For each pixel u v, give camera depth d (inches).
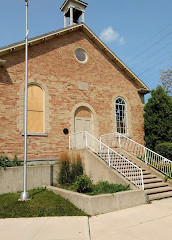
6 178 346.6
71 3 634.8
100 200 265.1
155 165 447.5
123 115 619.5
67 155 409.7
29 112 467.5
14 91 449.7
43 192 334.6
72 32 572.1
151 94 619.8
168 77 978.7
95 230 208.4
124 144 590.9
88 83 565.3
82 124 540.1
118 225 221.1
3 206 273.3
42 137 469.4
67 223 224.2
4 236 192.4
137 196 301.9
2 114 428.8
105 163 380.8
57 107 502.0
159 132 576.7
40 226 216.1
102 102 580.1
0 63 432.5
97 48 610.9
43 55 506.9
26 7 362.9
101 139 555.5
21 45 462.6
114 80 617.6
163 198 339.9
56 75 516.4
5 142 422.6
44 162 459.8
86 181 330.3
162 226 215.9
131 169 387.9
